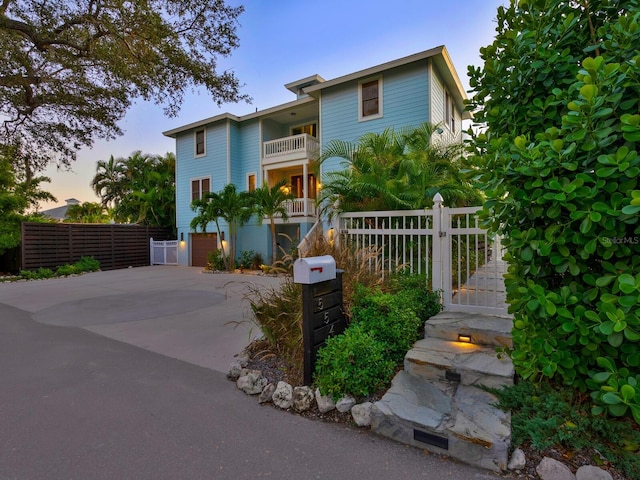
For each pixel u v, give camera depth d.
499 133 2.67
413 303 3.62
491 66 2.64
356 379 2.61
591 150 1.88
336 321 3.26
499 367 2.66
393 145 7.73
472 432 2.02
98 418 2.57
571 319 1.97
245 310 6.39
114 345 4.41
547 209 2.03
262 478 1.89
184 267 16.31
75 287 9.82
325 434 2.32
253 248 15.28
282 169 15.89
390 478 1.87
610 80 1.79
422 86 10.44
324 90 12.27
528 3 2.46
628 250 1.84
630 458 1.78
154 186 20.47
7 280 11.45
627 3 2.20
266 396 2.82
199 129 16.66
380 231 4.77
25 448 2.19
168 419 2.54
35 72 6.40
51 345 4.44
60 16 5.70
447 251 4.16
